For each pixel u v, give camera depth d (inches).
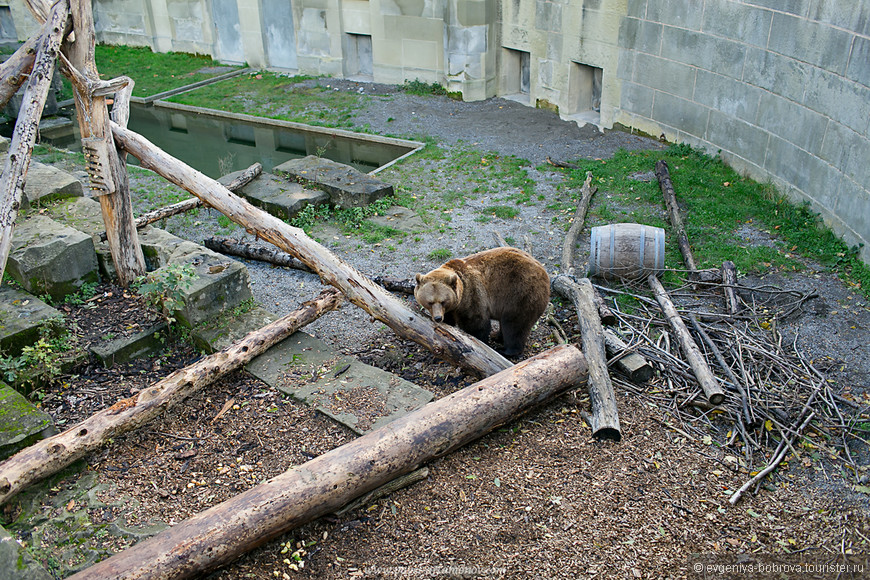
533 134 547.2
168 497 191.6
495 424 210.7
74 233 282.8
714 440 220.2
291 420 219.9
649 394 240.2
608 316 274.8
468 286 241.6
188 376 223.6
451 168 476.4
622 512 190.5
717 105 457.1
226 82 737.6
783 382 243.4
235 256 353.7
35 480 188.4
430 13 641.0
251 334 248.1
